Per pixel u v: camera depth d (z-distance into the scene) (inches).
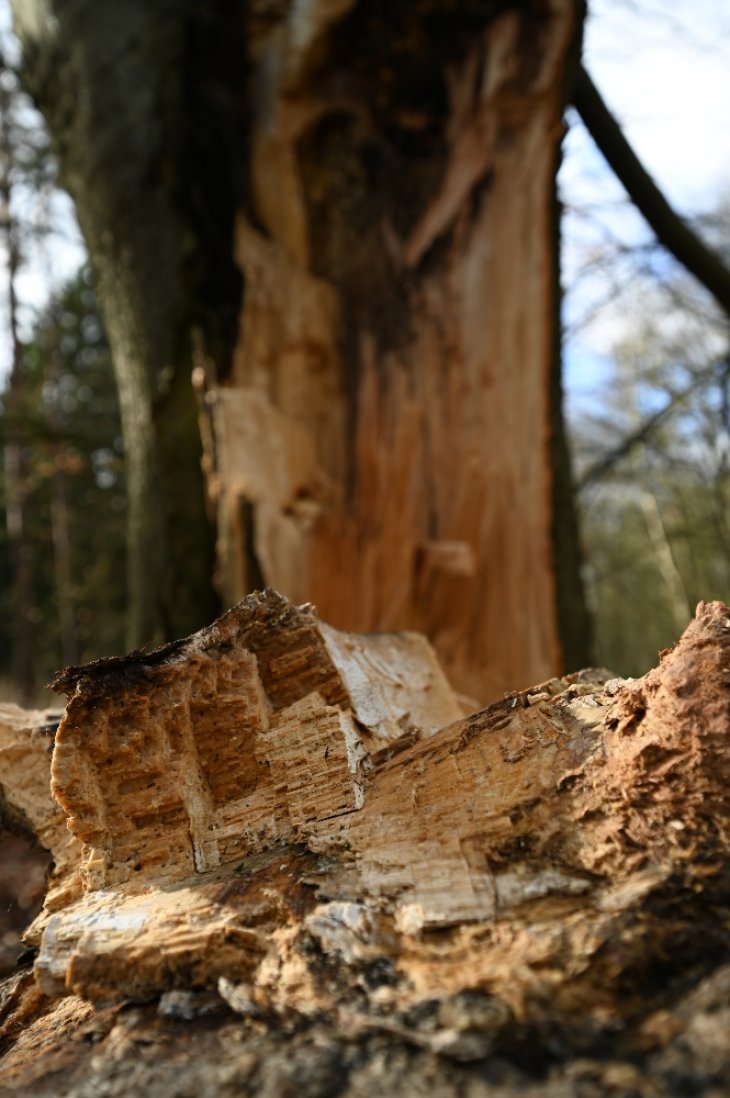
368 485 152.6
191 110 156.1
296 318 155.6
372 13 150.8
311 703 57.2
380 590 147.7
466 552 143.2
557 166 146.9
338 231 161.3
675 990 37.1
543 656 141.0
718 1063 32.7
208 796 56.0
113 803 53.4
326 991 40.9
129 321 159.9
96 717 53.2
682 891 41.5
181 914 47.9
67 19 159.5
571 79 149.3
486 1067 34.8
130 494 167.2
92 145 159.2
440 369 151.8
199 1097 36.8
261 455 149.6
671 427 305.7
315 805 53.7
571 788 49.4
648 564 431.2
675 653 48.9
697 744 44.8
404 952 42.4
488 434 147.4
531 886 45.0
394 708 66.9
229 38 157.6
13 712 75.1
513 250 148.0
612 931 40.0
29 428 260.7
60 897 56.2
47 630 637.3
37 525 614.2
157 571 157.1
